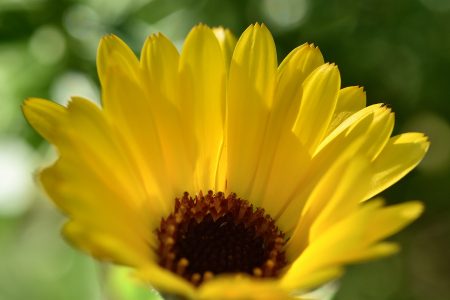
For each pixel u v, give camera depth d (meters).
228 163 0.19
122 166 0.18
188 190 0.19
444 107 0.26
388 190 0.26
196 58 0.19
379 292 0.26
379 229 0.16
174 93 0.18
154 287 0.17
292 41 0.25
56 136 0.17
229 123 0.19
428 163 0.27
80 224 0.16
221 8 0.25
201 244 0.19
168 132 0.19
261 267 0.19
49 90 0.24
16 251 0.26
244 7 0.25
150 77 0.18
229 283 0.16
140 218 0.18
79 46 0.24
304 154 0.19
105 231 0.16
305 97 0.19
